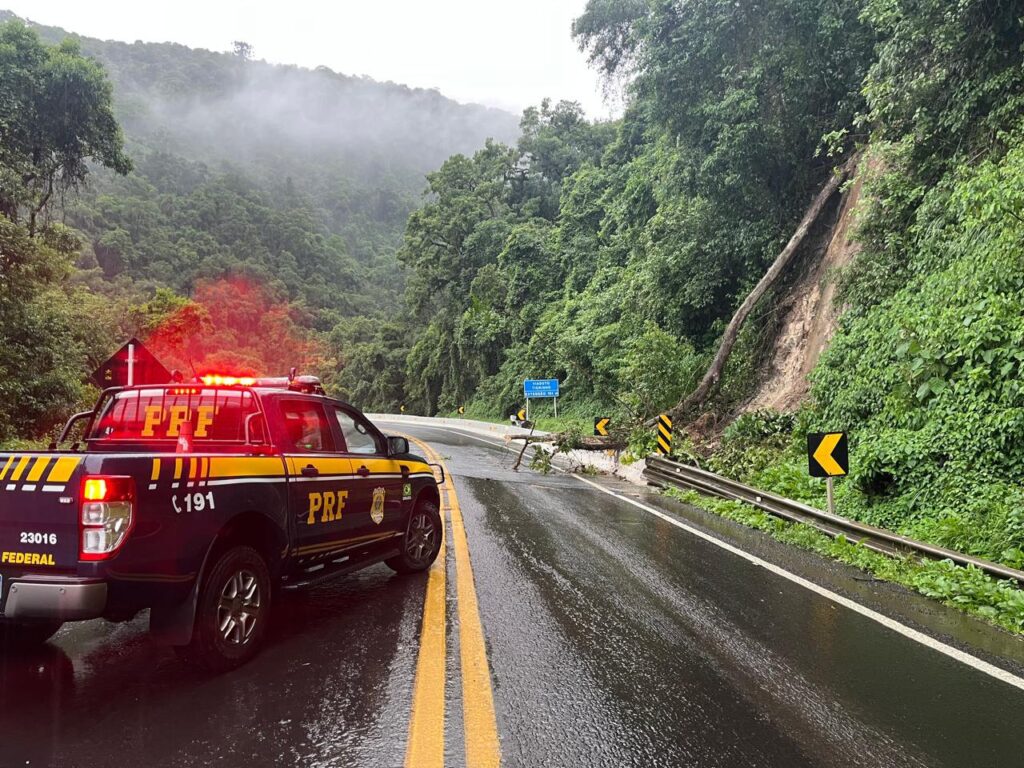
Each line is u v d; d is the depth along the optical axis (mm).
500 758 3012
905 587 6254
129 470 3492
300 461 4793
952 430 9094
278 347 113250
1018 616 5227
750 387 19391
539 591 5762
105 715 3373
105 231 119750
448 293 62156
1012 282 9281
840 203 18656
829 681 4031
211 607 3857
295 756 2990
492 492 12289
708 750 3148
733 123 18688
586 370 35062
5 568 3512
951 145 12750
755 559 7246
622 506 11000
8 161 23156
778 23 17594
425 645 4418
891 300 12672
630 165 39188
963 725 3480
